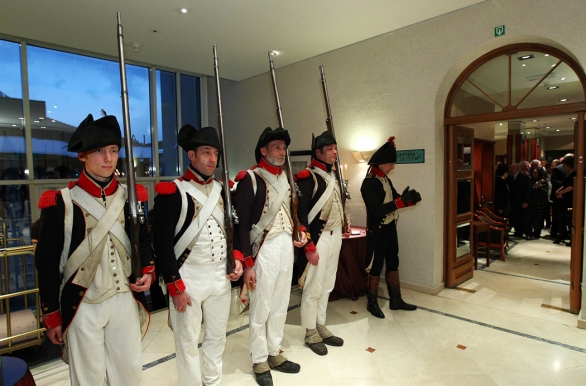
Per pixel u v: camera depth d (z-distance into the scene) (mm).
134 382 1632
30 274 4242
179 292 1736
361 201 4367
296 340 2809
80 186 1497
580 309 2986
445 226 3920
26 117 4211
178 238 1814
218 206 1901
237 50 4484
